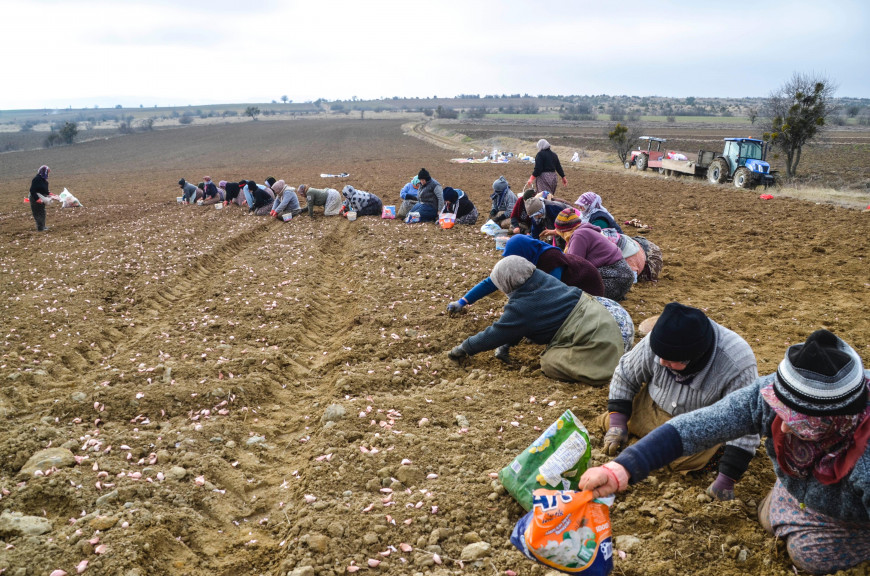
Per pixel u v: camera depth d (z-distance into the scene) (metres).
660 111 161.62
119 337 7.34
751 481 3.93
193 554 3.56
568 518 2.87
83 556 3.40
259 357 6.48
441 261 10.51
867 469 2.54
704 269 9.84
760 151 22.86
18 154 72.75
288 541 3.59
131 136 101.38
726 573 3.17
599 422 4.67
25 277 10.06
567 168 31.97
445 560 3.37
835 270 9.55
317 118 159.00
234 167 43.75
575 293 5.81
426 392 5.60
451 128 91.56
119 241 13.36
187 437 4.85
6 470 4.38
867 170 32.19
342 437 4.71
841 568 2.96
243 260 11.30
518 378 5.88
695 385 3.79
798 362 2.46
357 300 8.77
